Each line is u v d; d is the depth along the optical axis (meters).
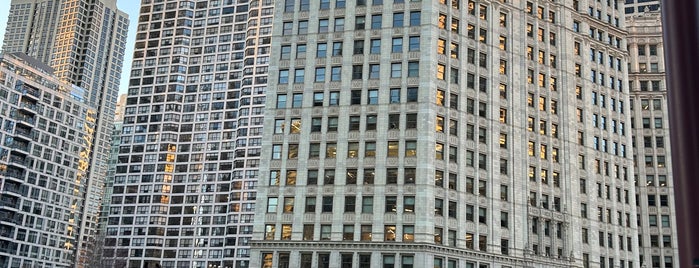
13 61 178.00
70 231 193.00
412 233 83.62
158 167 189.25
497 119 94.69
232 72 193.38
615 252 101.25
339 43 93.94
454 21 94.69
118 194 189.75
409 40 91.38
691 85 6.98
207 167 187.38
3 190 170.12
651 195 125.00
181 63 197.38
